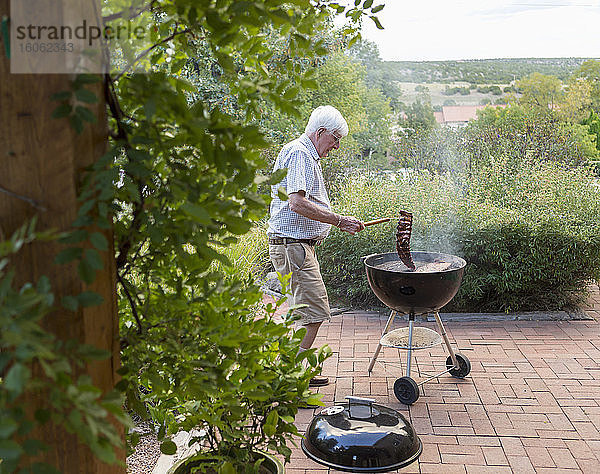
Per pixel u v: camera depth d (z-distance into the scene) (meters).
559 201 5.79
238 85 1.64
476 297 5.71
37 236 0.95
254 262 6.01
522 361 4.55
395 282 3.81
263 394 1.58
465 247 5.64
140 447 3.12
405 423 2.60
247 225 1.40
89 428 0.90
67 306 1.04
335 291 6.23
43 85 1.12
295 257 3.85
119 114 1.38
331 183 8.68
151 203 1.36
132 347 1.55
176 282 1.55
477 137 7.75
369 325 5.52
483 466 3.09
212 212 1.31
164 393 1.78
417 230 5.78
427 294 3.79
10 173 1.13
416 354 4.74
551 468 3.06
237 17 1.28
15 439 1.21
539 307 5.78
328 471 3.04
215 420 1.66
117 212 1.46
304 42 1.69
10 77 1.11
